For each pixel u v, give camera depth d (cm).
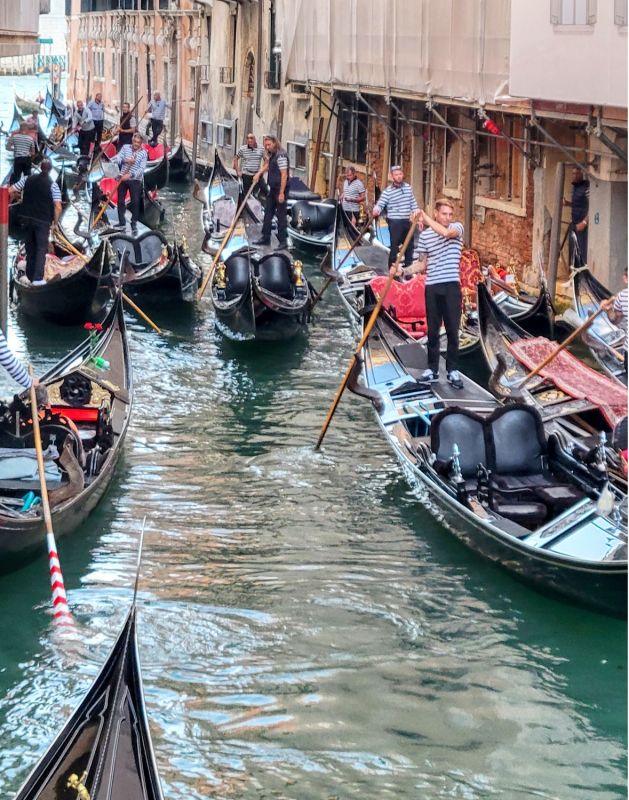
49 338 1514
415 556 883
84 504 887
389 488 1012
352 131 2503
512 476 902
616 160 1443
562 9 1348
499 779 635
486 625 789
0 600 809
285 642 766
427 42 1777
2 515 780
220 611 801
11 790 618
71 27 5628
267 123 2995
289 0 2467
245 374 1352
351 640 770
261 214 2252
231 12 3234
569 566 757
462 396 1085
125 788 503
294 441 1130
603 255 1492
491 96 1588
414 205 1510
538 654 756
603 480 850
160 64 4044
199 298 1669
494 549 825
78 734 529
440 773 639
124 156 2134
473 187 1788
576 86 1341
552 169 1634
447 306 1104
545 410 1067
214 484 1016
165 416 1200
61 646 748
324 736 668
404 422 1038
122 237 1720
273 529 929
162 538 907
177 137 3872
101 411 977
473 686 722
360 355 1142
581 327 1130
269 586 837
